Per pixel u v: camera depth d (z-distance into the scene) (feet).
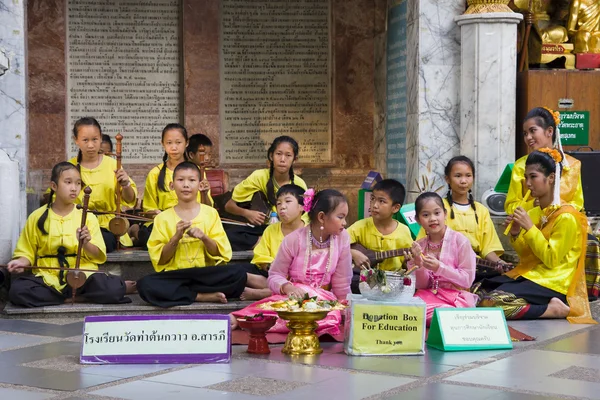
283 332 27.14
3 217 33.58
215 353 23.70
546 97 42.86
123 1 48.24
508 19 41.65
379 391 20.81
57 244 32.14
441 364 23.67
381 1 49.57
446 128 42.75
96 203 37.14
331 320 26.55
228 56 49.08
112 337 23.72
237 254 36.24
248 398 20.22
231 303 32.09
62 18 47.57
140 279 32.04
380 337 24.81
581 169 37.22
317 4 49.65
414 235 34.68
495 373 22.68
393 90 46.91
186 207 32.55
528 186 31.27
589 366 23.47
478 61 41.83
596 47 44.52
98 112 48.29
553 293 30.53
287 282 27.14
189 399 20.15
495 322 25.99
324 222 27.20
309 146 49.93
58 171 32.37
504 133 42.01
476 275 33.78
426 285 29.04
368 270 25.46
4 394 20.63
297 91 49.75
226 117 49.26
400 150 45.85
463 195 34.35
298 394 20.54
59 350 25.38
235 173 49.01
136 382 21.65
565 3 45.47
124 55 48.42
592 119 43.16
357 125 50.21
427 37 42.52
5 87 37.76
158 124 48.85
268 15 49.29
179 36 48.80
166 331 23.85
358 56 50.03
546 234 30.71
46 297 31.42
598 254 33.09
